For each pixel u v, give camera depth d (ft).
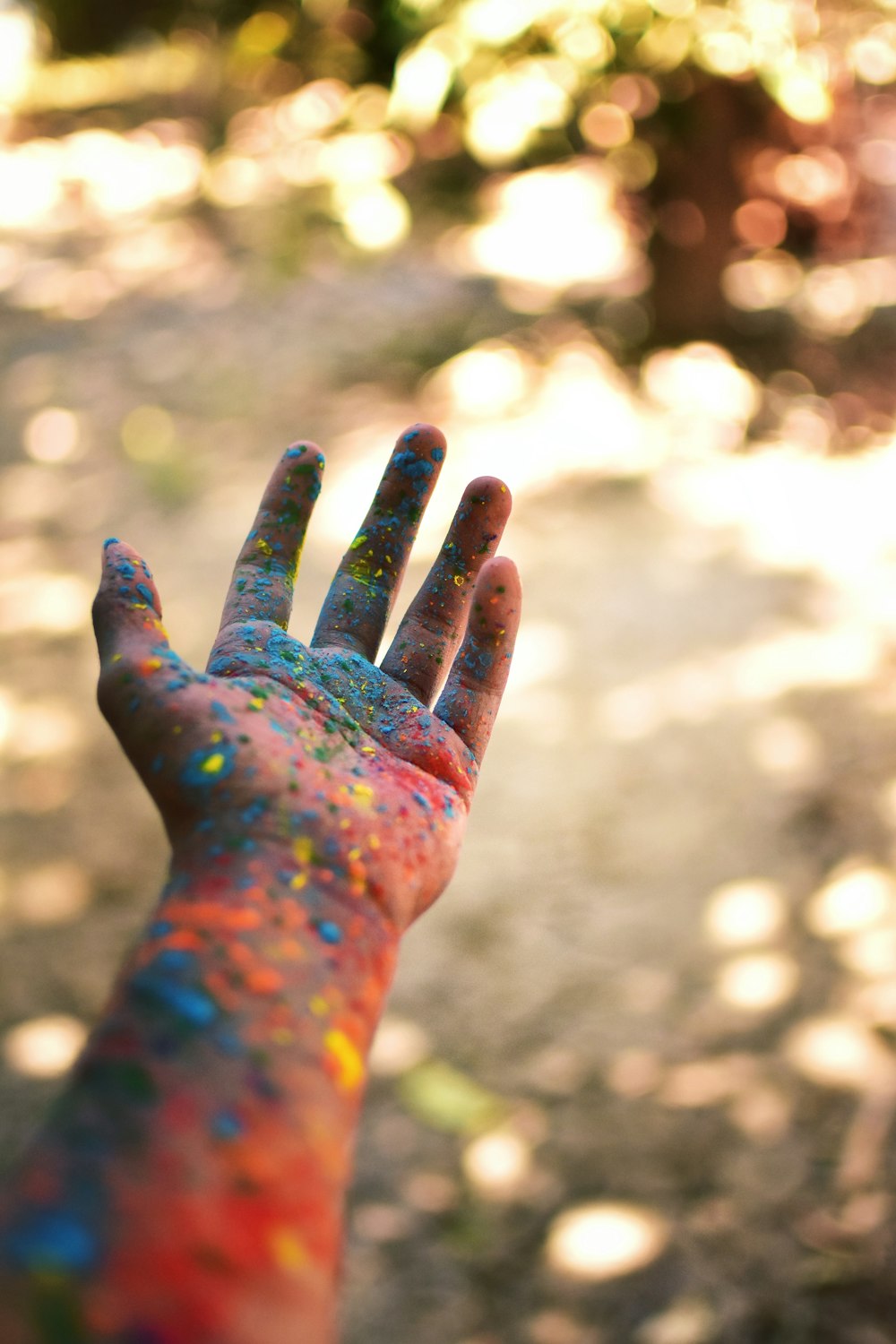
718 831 10.97
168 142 29.99
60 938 10.45
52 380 20.39
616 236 22.89
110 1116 2.02
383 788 3.12
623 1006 9.51
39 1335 1.70
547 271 22.00
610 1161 8.39
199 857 2.76
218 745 2.97
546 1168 8.39
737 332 18.62
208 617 14.38
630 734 12.18
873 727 11.83
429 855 3.04
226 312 21.86
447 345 19.86
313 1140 2.14
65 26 36.78
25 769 12.42
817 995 9.32
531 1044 9.31
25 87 35.24
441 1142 8.66
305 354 20.18
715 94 16.31
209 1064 2.17
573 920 10.30
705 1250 7.75
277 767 2.98
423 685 3.96
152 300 22.76
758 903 10.20
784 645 13.09
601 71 13.15
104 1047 2.17
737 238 18.25
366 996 2.56
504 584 3.67
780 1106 8.55
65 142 31.30
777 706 12.29
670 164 17.29
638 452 16.79
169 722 3.04
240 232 24.44
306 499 4.11
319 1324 1.90
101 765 12.44
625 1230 7.95
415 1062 9.25
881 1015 9.06
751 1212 7.92
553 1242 7.94
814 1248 7.64
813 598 13.76
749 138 17.38
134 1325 1.73
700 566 14.52
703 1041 9.13
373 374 19.40
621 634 13.52
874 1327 7.14
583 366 18.72
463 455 17.07
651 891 10.48
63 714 13.15
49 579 15.49
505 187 24.97
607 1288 7.64
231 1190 1.98
